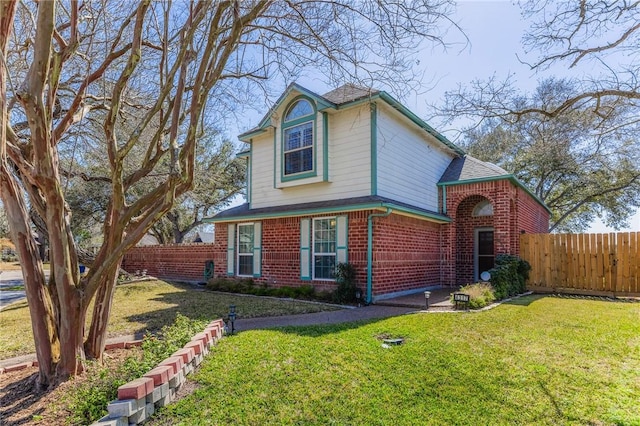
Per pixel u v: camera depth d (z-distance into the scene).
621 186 18.94
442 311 8.49
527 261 13.20
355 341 5.50
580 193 22.03
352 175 11.23
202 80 4.59
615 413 3.24
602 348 5.20
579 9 5.15
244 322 7.49
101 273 4.29
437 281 13.38
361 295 10.04
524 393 3.69
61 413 3.28
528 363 4.54
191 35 4.36
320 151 11.67
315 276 11.38
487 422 3.14
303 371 4.26
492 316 7.64
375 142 10.84
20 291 15.90
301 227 11.72
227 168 24.11
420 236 12.43
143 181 14.98
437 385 3.88
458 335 5.92
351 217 10.51
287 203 12.99
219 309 9.02
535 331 6.22
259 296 11.59
